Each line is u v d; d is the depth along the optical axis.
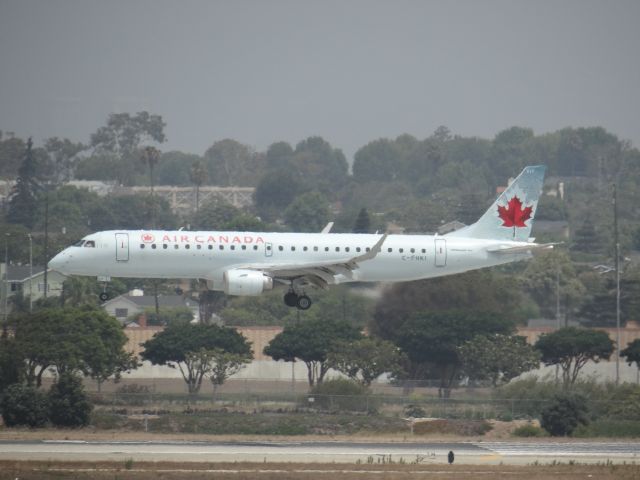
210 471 164.62
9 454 178.50
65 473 158.88
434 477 164.62
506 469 174.00
